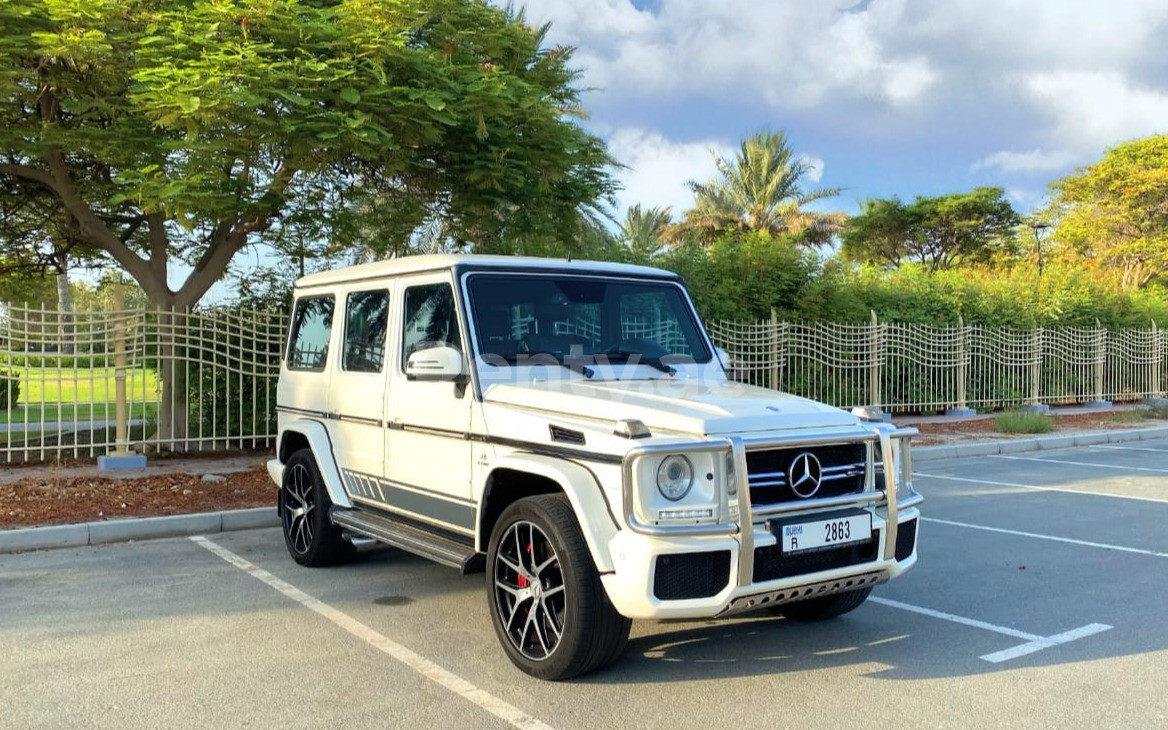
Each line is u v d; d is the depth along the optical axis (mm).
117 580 6273
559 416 4422
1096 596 5852
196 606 5621
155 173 9211
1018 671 4465
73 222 13086
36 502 8562
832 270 16906
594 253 13438
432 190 11219
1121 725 3805
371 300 6066
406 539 5270
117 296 10953
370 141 8531
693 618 3922
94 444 11000
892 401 17328
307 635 5039
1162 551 7156
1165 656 4695
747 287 15711
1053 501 9539
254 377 11906
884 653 4730
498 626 4523
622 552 3875
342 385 6230
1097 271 27812
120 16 9094
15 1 8633
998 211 53219
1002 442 14320
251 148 9031
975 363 18703
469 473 4910
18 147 9906
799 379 15797
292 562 6824
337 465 6258
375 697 4117
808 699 4090
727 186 48125
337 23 9086
